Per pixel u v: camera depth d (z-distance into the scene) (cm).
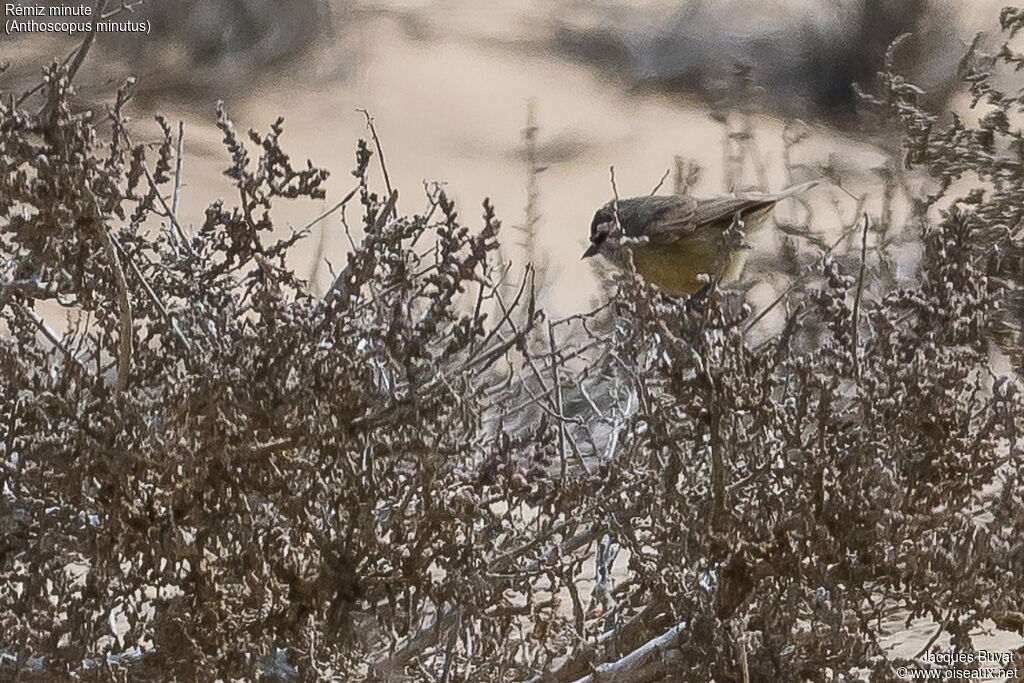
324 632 744
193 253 808
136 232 821
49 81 709
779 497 736
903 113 1305
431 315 744
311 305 789
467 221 2397
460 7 3403
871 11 3100
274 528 732
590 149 2800
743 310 735
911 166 1311
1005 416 784
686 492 772
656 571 770
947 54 3006
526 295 1611
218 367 718
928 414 745
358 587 732
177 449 705
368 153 817
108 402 720
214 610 725
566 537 848
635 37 3256
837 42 3095
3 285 792
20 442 757
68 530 759
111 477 713
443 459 738
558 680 805
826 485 729
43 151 711
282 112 2798
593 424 1048
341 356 715
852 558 748
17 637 747
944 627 762
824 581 746
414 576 738
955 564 748
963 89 2847
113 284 787
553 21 3359
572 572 838
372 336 733
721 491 725
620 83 3133
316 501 732
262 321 729
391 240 785
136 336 776
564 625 833
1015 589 758
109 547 733
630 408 931
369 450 723
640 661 772
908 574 741
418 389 731
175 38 2838
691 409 729
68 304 812
